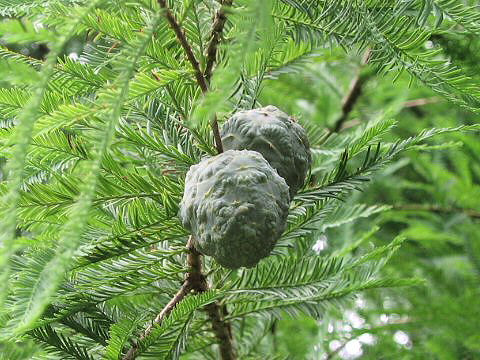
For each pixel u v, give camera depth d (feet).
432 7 1.15
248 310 1.32
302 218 1.29
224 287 1.29
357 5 1.18
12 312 1.05
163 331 1.15
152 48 1.13
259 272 1.30
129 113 1.19
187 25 1.16
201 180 1.10
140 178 1.19
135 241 1.17
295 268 1.29
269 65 1.32
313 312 1.30
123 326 1.12
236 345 1.43
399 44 1.17
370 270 1.33
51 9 1.11
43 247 1.10
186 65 1.17
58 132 1.17
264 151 1.15
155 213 1.16
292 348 1.75
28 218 1.15
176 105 1.21
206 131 1.21
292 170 1.16
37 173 1.22
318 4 1.21
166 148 1.21
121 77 1.01
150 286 1.27
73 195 1.15
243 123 1.16
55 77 1.17
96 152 0.98
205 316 1.34
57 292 1.16
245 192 1.08
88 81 1.17
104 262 1.19
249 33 0.96
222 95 0.94
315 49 1.32
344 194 1.30
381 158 1.24
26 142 0.95
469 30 1.15
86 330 1.21
